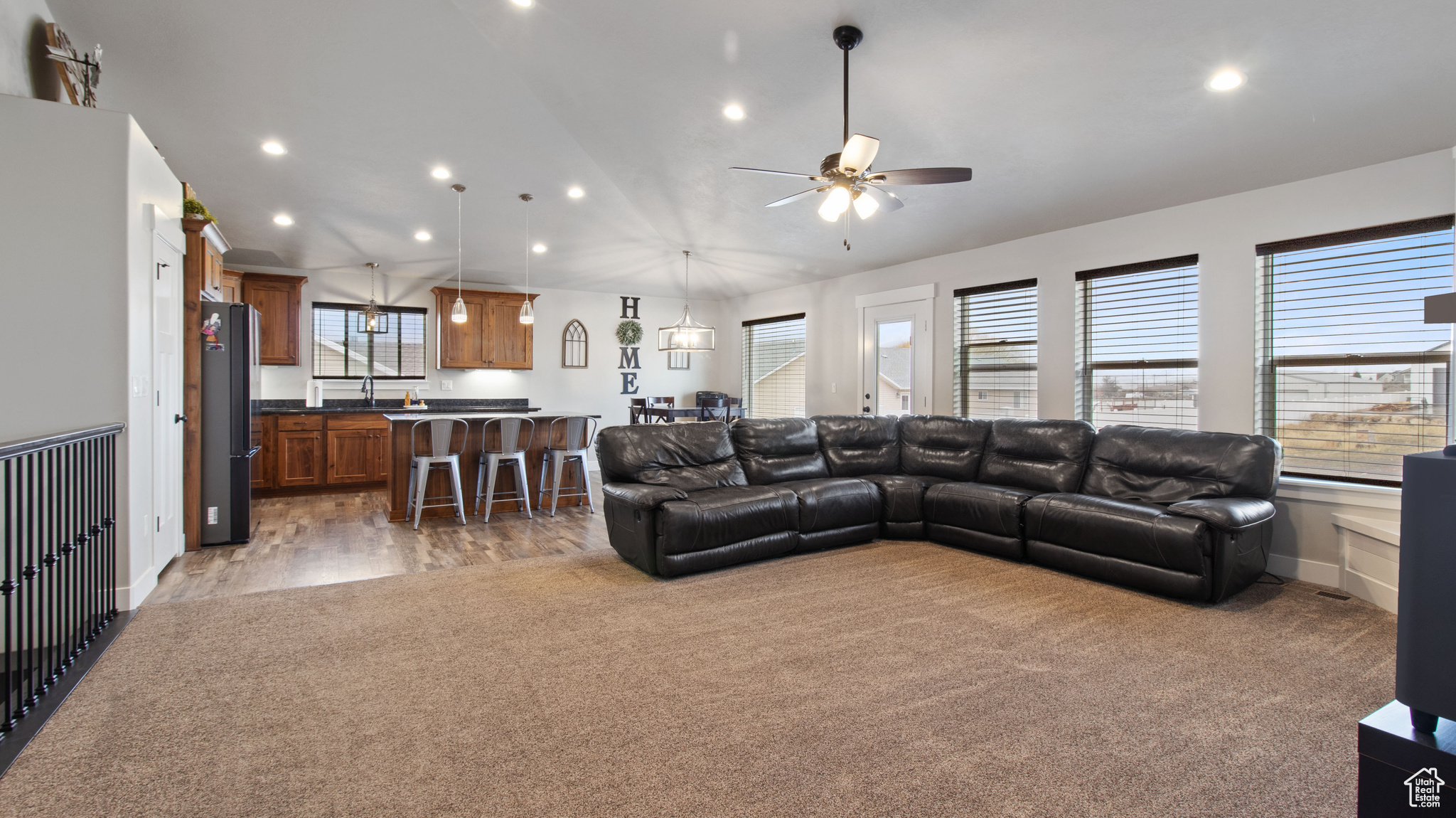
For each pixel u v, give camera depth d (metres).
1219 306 3.99
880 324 6.39
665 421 7.57
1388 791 0.99
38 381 2.76
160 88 3.95
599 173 5.34
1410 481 0.98
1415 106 2.94
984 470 4.61
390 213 5.72
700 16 3.22
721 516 3.70
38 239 2.75
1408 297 3.35
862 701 2.21
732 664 2.50
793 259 6.52
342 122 4.44
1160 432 3.95
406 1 3.51
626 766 1.83
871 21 3.04
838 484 4.29
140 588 3.11
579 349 8.31
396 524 5.06
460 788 1.72
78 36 3.50
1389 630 2.87
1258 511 3.30
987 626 2.90
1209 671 2.45
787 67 3.49
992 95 3.42
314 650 2.60
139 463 3.10
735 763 1.84
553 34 3.60
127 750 1.89
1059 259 4.84
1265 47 2.77
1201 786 1.75
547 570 3.76
